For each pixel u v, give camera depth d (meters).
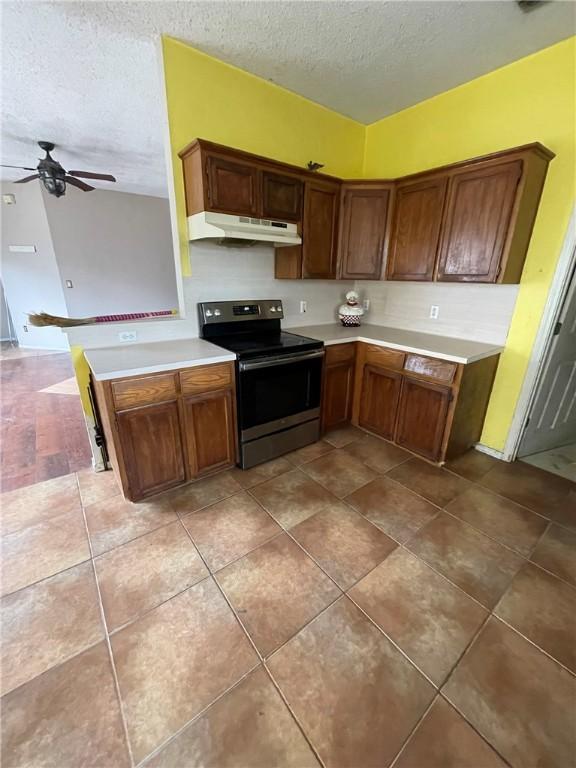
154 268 6.40
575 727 1.08
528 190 2.01
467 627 1.38
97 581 1.57
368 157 3.14
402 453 2.68
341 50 2.05
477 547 1.79
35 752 1.01
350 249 2.79
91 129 3.26
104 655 1.27
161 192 5.90
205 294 2.52
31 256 5.45
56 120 3.04
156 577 1.59
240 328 2.72
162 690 1.16
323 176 2.52
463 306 2.67
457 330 2.74
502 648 1.31
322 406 2.80
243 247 2.59
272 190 2.28
